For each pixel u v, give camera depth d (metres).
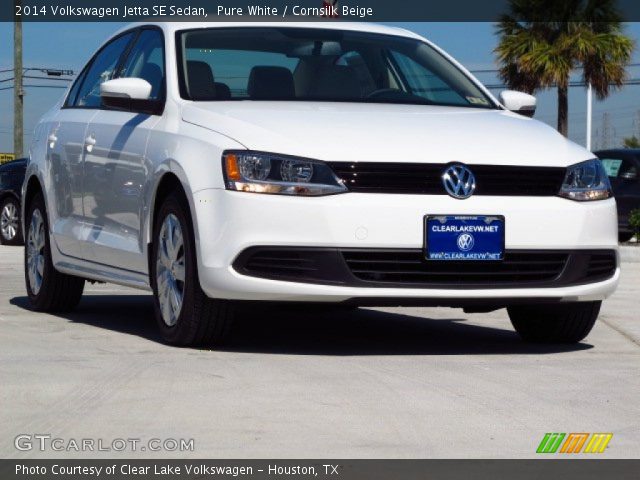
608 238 5.83
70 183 7.03
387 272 5.41
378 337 6.40
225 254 5.39
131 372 4.96
